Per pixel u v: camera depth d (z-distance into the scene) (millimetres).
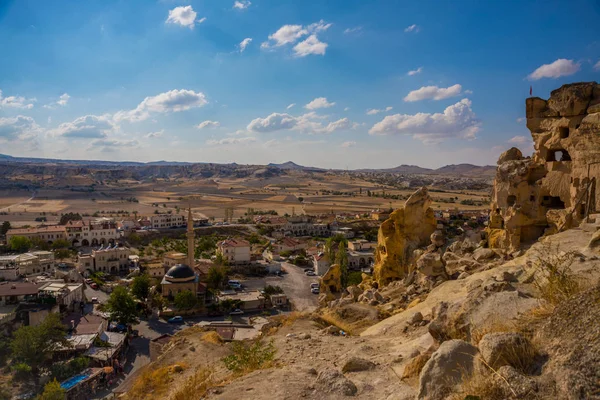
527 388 7109
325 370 12305
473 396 7629
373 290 31719
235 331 43875
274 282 123312
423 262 28812
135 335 82188
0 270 96312
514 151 32875
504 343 8242
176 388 18172
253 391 12102
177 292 100938
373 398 10914
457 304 13320
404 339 16609
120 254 129750
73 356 65562
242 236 195625
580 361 6891
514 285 13766
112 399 32500
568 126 25891
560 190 26672
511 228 28828
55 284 88812
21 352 59312
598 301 7809
